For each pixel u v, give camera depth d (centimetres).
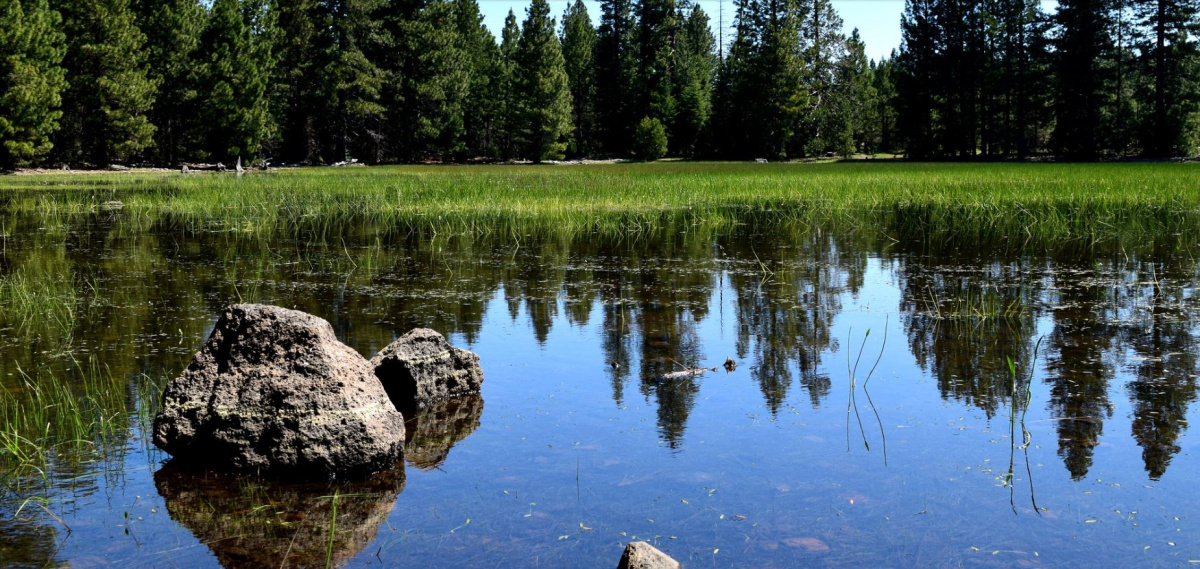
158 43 4519
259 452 438
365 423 436
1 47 3481
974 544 351
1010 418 495
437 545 357
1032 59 5897
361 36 5569
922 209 1811
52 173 3803
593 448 460
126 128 4128
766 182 2616
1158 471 417
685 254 1191
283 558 347
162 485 422
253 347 463
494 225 1562
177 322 763
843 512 380
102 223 1630
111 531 372
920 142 6359
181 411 452
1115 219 1496
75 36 3988
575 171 3900
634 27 7331
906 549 347
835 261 1110
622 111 7281
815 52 6644
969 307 799
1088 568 332
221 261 1142
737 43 6888
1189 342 660
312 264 1113
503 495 404
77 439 475
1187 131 5275
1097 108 5522
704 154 7131
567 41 7394
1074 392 539
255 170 4419
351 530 372
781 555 345
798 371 597
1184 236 1292
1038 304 812
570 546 354
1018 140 5959
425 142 6222
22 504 398
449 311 811
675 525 371
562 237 1397
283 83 5350
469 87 6712
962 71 6103
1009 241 1284
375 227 1552
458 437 483
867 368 601
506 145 6925
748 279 979
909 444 457
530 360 636
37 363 626
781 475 420
